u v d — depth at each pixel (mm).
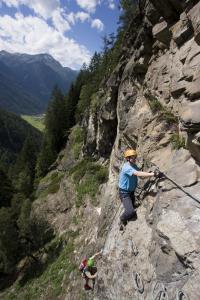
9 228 38781
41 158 73938
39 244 36875
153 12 14180
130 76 17453
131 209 10617
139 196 11141
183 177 9398
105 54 52156
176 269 8078
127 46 22547
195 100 9578
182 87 11117
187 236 8094
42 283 28406
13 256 38125
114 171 19859
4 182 65500
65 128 79562
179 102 11492
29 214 42656
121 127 17828
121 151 18047
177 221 8562
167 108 12641
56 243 33781
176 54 12438
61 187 43094
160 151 11703
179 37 11969
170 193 9398
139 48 16281
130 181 10562
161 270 8453
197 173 9234
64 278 25781
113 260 10828
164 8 12906
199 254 7637
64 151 62938
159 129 12172
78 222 32250
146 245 9555
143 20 17016
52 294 25375
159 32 13555
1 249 38688
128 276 9734
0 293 35094
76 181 38719
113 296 10188
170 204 9148
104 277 10953
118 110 19047
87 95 59938
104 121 31203
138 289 9109
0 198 63531
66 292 23875
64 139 78438
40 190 58062
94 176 35062
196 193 8711
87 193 33781
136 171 10242
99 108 33844
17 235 38531
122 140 17828
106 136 33406
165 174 10008
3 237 38344
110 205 18781
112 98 27688
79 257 26047
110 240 11820
